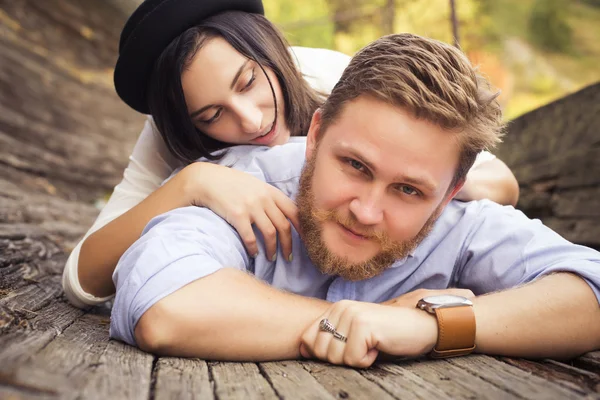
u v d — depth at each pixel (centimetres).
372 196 149
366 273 158
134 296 142
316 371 134
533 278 170
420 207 153
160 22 210
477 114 151
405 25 1025
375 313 143
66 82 912
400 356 145
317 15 1298
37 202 411
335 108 155
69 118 778
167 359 137
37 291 206
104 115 932
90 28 1219
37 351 123
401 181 147
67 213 430
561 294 155
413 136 144
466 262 187
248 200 173
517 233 179
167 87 216
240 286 147
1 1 937
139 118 1096
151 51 215
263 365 139
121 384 109
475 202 194
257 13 233
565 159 369
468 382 127
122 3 1445
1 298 178
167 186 188
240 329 142
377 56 149
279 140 227
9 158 501
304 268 180
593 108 360
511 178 241
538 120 415
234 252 164
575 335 154
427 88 146
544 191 392
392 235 154
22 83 738
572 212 357
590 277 156
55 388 100
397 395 117
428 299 151
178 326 138
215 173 182
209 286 143
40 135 632
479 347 152
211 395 110
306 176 164
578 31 1939
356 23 1248
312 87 251
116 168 705
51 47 989
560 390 122
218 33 211
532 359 156
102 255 198
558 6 1948
